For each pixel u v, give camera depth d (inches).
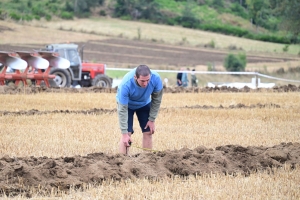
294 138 1338.6
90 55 5541.3
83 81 3041.3
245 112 1786.4
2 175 868.0
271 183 839.1
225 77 4746.6
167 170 936.9
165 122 1567.4
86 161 950.4
